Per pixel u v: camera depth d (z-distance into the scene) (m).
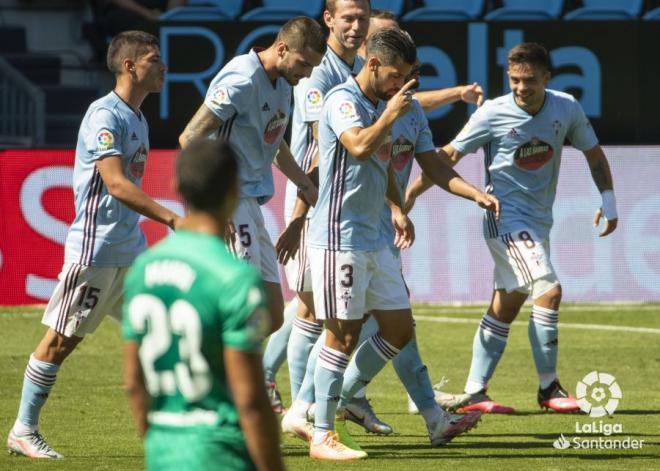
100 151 21.81
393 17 28.23
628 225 46.69
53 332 22.44
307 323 25.69
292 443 24.19
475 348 28.56
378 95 21.72
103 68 60.44
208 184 11.84
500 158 28.75
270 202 45.81
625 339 39.31
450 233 46.59
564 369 33.84
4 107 55.19
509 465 21.42
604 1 55.75
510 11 52.50
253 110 22.53
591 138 29.23
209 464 11.58
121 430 25.17
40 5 64.06
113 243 22.50
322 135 21.94
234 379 11.41
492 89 48.78
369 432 25.36
